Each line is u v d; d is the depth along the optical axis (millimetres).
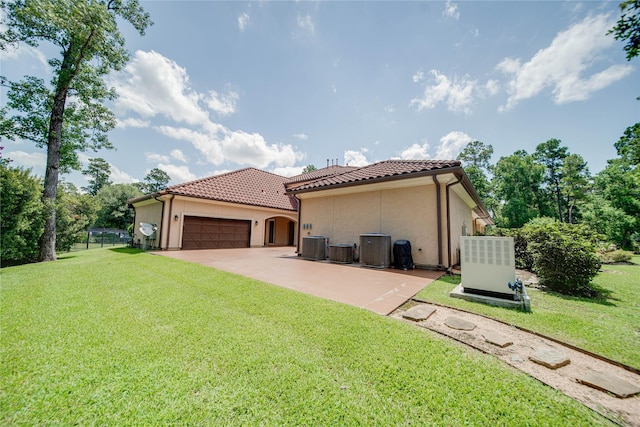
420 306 4219
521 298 4266
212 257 10625
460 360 2533
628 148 8883
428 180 8062
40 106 12422
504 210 32969
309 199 11578
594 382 2205
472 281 4789
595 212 26172
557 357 2613
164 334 3191
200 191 14742
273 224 19766
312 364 2500
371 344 2865
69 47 11828
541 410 1872
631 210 23469
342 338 3014
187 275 6609
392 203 8961
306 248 10234
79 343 2979
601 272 8898
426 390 2104
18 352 2789
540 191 36188
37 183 9766
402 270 7688
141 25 13625
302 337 3061
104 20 11062
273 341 2973
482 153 40406
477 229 22375
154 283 5812
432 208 8148
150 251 13078
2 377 2350
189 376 2338
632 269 9945
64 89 12000
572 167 34500
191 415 1885
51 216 11383
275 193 19750
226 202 15367
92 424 1823
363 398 2033
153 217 15102
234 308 4109
